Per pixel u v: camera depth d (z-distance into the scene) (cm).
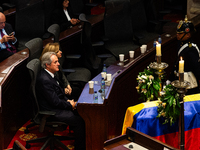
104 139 1011
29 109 1319
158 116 875
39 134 1214
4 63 1190
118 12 1619
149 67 923
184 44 1035
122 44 1652
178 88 793
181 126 826
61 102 1071
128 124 930
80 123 1077
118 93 1116
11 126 1157
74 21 1738
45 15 1731
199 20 1761
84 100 984
